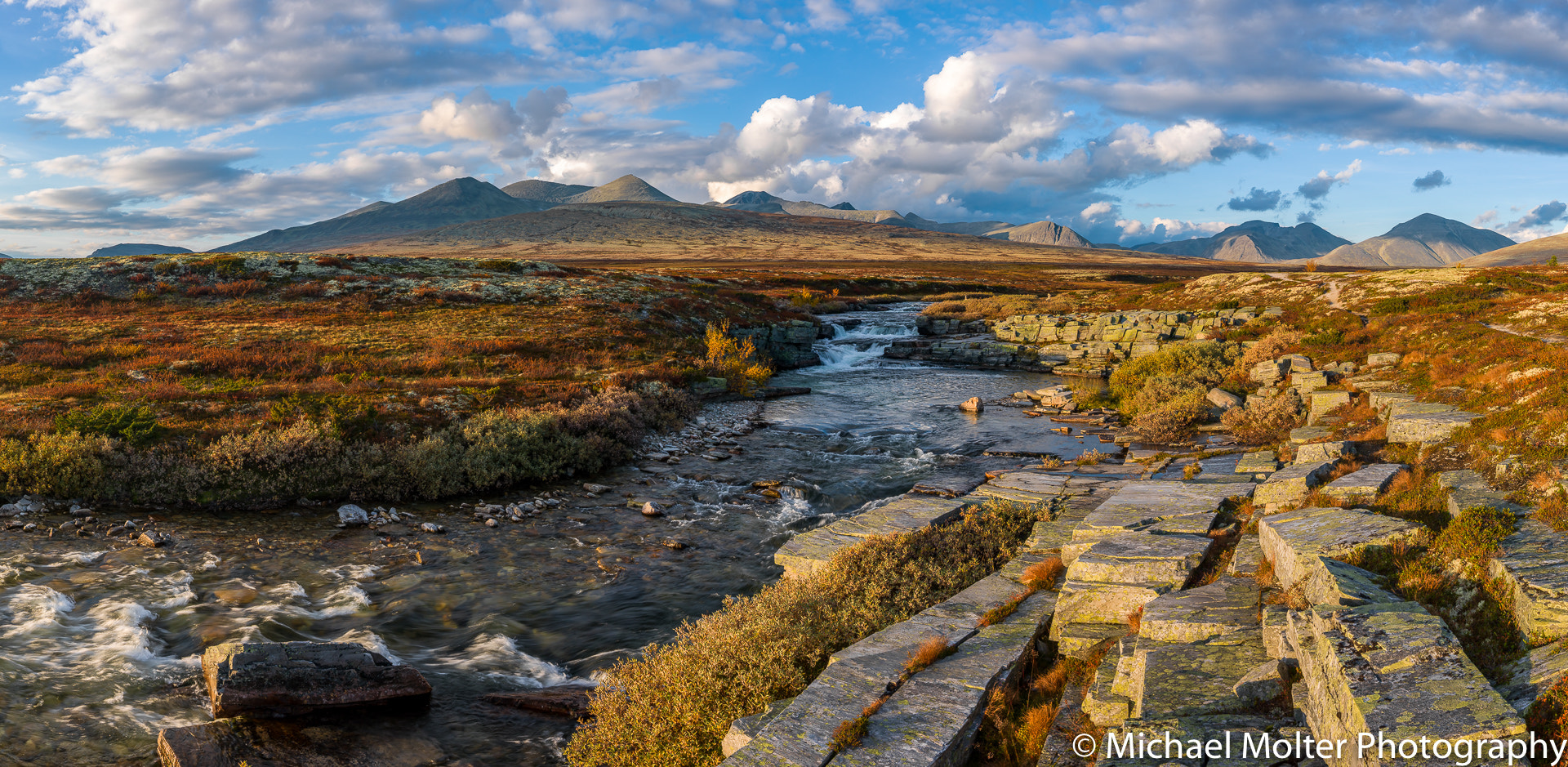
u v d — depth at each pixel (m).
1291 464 14.55
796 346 49.97
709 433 27.00
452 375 31.06
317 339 36.09
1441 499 9.30
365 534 16.08
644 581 13.80
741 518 17.58
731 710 7.89
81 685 9.38
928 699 6.85
